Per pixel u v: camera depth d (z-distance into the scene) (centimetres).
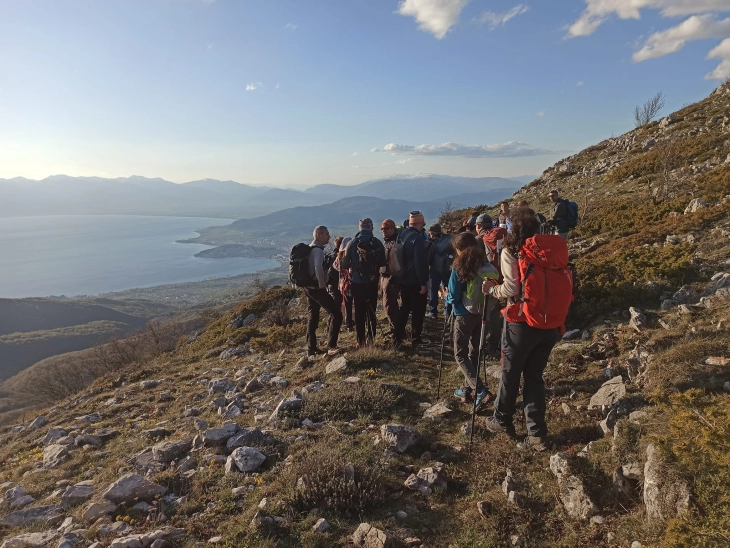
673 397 352
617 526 316
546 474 396
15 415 2609
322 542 351
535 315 424
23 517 478
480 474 420
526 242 432
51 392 2711
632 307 705
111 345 2994
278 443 533
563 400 523
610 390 480
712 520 259
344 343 967
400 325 871
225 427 577
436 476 415
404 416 571
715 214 1092
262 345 1145
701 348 479
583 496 344
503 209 1211
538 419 447
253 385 789
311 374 782
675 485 293
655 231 1154
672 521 261
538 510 361
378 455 470
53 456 654
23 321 18612
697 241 960
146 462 546
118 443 662
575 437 438
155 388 978
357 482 414
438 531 354
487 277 552
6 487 589
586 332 701
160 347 2447
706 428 295
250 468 480
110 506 444
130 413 820
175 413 768
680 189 1670
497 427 484
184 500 444
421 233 836
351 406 602
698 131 2484
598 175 2675
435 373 723
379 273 865
